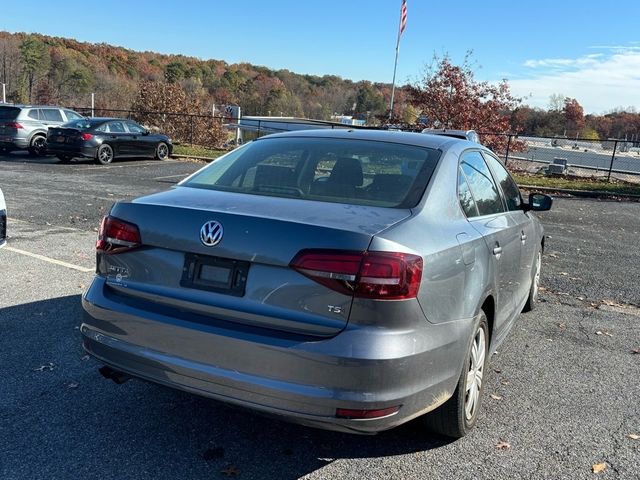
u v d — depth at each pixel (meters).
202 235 2.71
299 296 2.54
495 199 4.12
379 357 2.46
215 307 2.68
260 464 2.98
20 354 4.15
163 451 3.06
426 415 3.14
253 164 3.51
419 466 3.01
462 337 2.96
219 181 3.41
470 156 3.88
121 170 16.77
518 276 4.38
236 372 2.61
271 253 2.58
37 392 3.62
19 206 10.22
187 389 2.74
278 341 2.53
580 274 7.27
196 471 2.89
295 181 3.28
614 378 4.24
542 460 3.11
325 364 2.46
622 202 15.33
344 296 2.49
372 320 2.49
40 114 19.34
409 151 3.49
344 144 3.58
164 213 2.85
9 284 5.75
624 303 6.16
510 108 21.73
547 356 4.62
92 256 6.99
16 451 2.98
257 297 2.62
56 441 3.10
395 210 2.94
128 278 2.95
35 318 4.86
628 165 37.78
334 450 3.14
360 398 2.47
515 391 3.96
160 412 3.47
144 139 19.44
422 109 21.86
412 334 2.58
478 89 21.52
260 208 2.82
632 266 7.82
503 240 3.76
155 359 2.79
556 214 12.52
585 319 5.59
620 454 3.21
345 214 2.79
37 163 17.67
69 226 8.77
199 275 2.75
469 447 3.21
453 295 2.89
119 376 3.18
